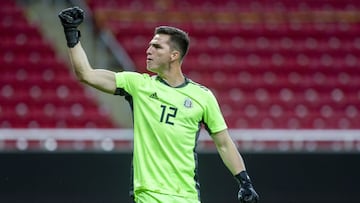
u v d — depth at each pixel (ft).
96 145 138.00
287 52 179.93
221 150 70.69
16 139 125.70
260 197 118.93
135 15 187.01
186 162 67.00
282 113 161.68
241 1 196.13
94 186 115.65
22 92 157.69
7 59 166.20
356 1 200.64
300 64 176.45
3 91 157.28
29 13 181.37
